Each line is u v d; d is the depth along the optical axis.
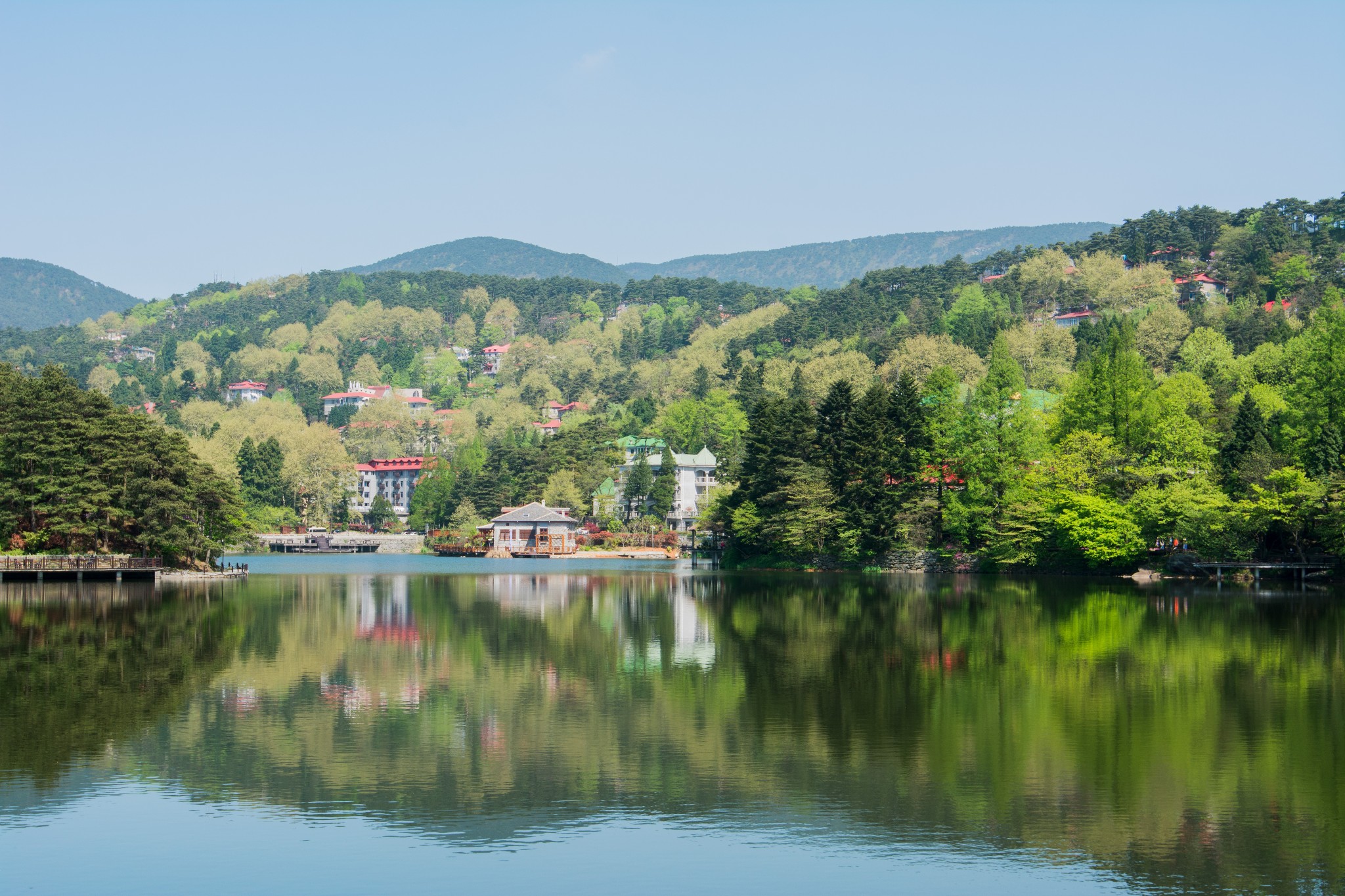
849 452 147.00
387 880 30.95
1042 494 132.12
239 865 31.97
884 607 96.62
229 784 39.28
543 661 65.12
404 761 42.06
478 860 32.41
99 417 132.00
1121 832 34.53
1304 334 189.25
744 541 160.38
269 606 98.06
